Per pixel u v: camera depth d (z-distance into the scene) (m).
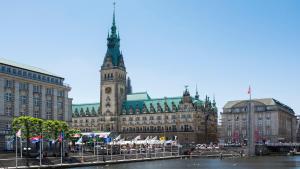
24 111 155.88
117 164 138.75
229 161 161.00
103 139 169.38
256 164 141.88
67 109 179.25
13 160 107.06
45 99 166.50
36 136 127.56
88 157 134.25
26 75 159.00
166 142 188.75
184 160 168.75
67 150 152.88
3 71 148.62
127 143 175.00
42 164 113.56
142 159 158.00
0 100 145.00
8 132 147.00
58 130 133.25
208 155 198.62
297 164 142.38
